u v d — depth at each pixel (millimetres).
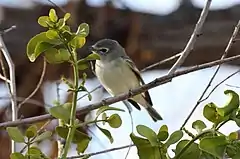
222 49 13477
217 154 5086
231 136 5391
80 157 5879
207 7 7738
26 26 13375
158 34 13523
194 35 7637
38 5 13383
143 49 13609
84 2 13133
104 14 13352
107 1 13367
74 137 5984
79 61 5520
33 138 5676
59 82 8594
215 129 5414
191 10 13609
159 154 5406
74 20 13000
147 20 13602
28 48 5570
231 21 13445
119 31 13477
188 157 5426
